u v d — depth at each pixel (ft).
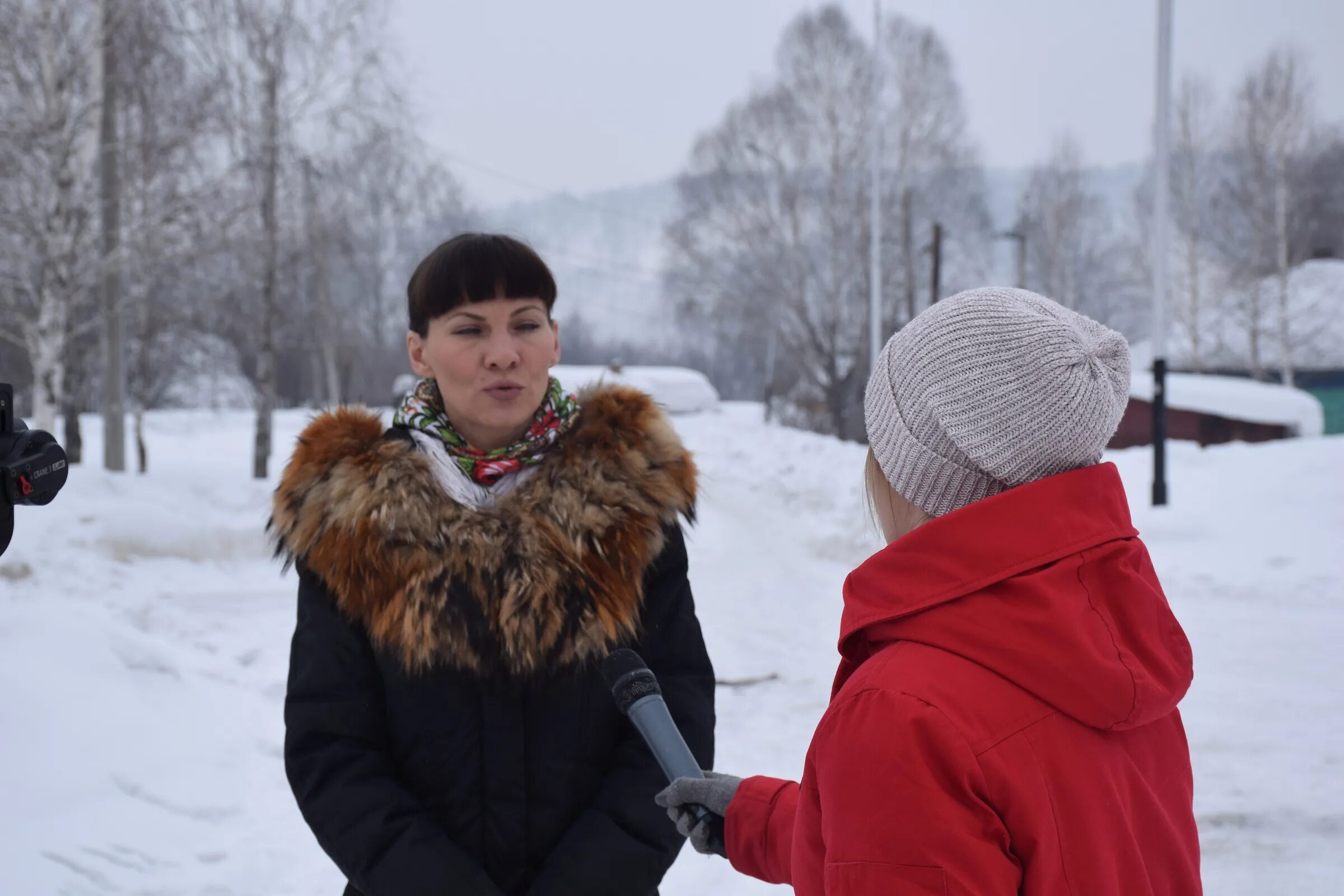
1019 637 3.36
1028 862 3.29
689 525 5.78
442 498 5.24
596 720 5.24
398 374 119.44
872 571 3.70
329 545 5.04
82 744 11.49
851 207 101.86
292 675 5.16
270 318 46.83
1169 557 27.40
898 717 3.29
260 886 10.25
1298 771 13.60
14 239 39.73
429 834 4.86
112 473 37.68
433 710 5.04
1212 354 115.03
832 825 3.38
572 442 5.55
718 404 98.99
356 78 47.32
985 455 3.56
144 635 15.07
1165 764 3.90
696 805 4.56
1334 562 25.55
